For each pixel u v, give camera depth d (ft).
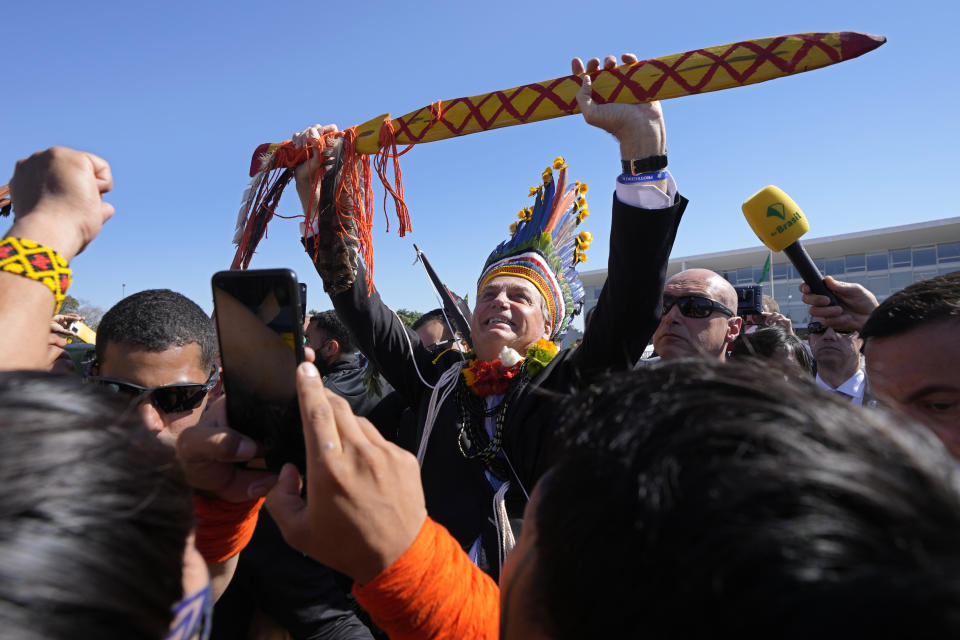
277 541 5.40
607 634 1.39
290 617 5.39
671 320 7.61
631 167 5.03
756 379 1.68
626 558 1.36
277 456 3.09
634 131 4.94
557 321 7.33
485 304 6.89
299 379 2.45
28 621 1.22
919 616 0.96
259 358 2.99
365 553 2.48
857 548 1.12
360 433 2.54
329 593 5.62
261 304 2.95
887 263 75.77
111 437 1.61
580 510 1.53
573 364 6.13
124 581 1.42
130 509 1.52
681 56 4.70
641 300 5.35
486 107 5.18
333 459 2.38
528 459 5.76
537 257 7.30
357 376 9.64
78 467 1.45
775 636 1.09
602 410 1.85
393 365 7.25
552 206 7.69
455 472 6.21
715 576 1.16
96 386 1.86
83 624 1.30
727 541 1.17
